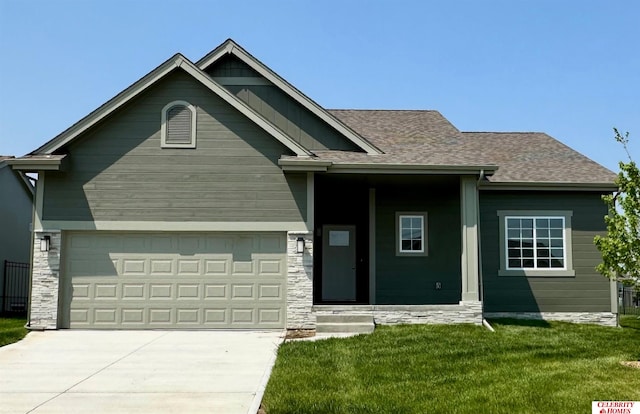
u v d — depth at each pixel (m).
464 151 15.53
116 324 13.71
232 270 13.89
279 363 9.72
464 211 14.18
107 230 13.72
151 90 14.01
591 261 16.02
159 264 13.88
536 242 16.09
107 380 8.79
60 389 8.27
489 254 16.00
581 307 15.88
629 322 16.98
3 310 20.34
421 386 8.13
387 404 7.29
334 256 17.48
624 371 8.78
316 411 7.06
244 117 14.01
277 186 13.89
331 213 17.61
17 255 21.64
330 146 15.60
